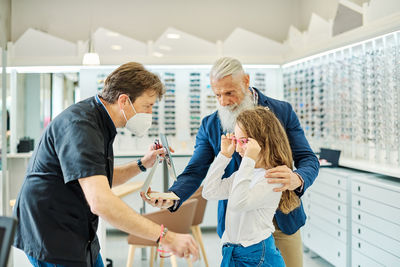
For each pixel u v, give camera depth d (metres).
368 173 3.28
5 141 2.03
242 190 1.42
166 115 5.30
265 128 1.57
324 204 3.54
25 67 4.84
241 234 1.50
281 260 1.55
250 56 4.89
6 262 0.78
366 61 3.54
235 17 5.63
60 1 5.45
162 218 2.62
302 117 4.62
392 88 3.25
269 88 5.33
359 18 3.79
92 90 5.14
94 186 1.20
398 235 2.58
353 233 3.11
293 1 5.70
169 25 5.55
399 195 2.57
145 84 1.45
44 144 1.35
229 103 1.75
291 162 1.63
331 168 3.64
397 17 2.86
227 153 1.63
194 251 1.22
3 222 0.82
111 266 3.42
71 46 4.79
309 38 4.62
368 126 3.58
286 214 1.77
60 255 1.33
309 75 4.48
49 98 5.54
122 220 1.18
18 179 5.12
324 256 3.53
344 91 3.90
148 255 3.91
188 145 5.36
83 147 1.25
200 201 3.31
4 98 2.00
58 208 1.34
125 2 5.51
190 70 5.33
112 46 4.78
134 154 4.55
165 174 4.42
